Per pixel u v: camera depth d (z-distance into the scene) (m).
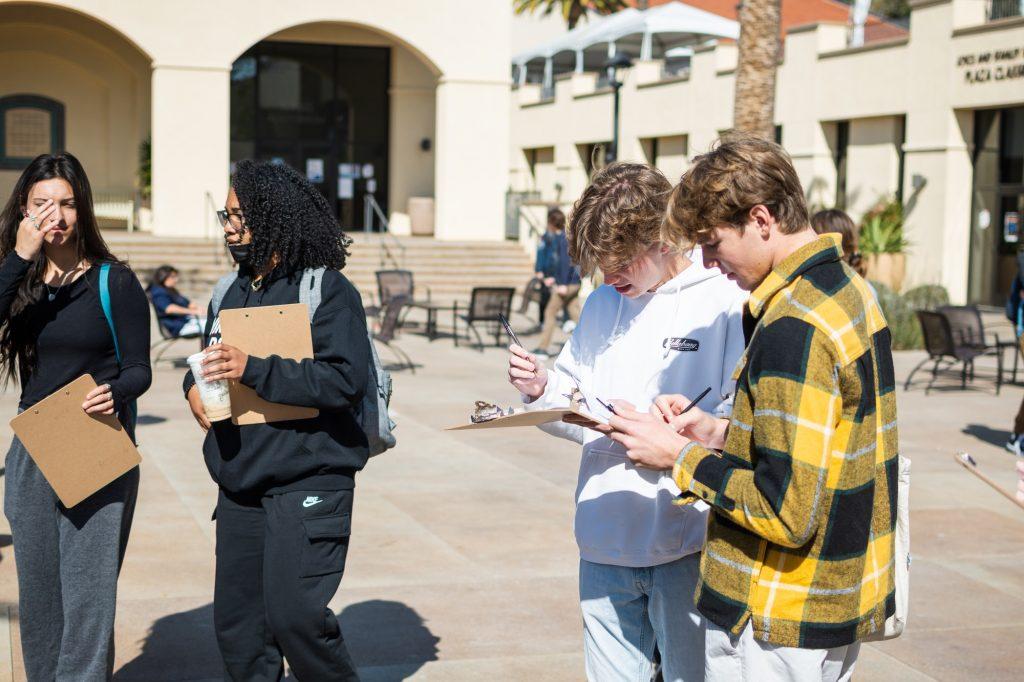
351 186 27.61
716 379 2.88
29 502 3.37
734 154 2.32
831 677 2.40
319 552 3.19
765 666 2.34
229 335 3.08
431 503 6.77
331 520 3.19
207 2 23.12
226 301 3.37
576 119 35.19
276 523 3.17
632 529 2.89
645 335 2.93
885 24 30.06
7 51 24.81
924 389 12.19
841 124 25.06
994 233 22.11
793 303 2.24
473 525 6.29
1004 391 12.09
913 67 22.56
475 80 25.31
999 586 5.39
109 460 3.33
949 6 21.67
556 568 5.52
